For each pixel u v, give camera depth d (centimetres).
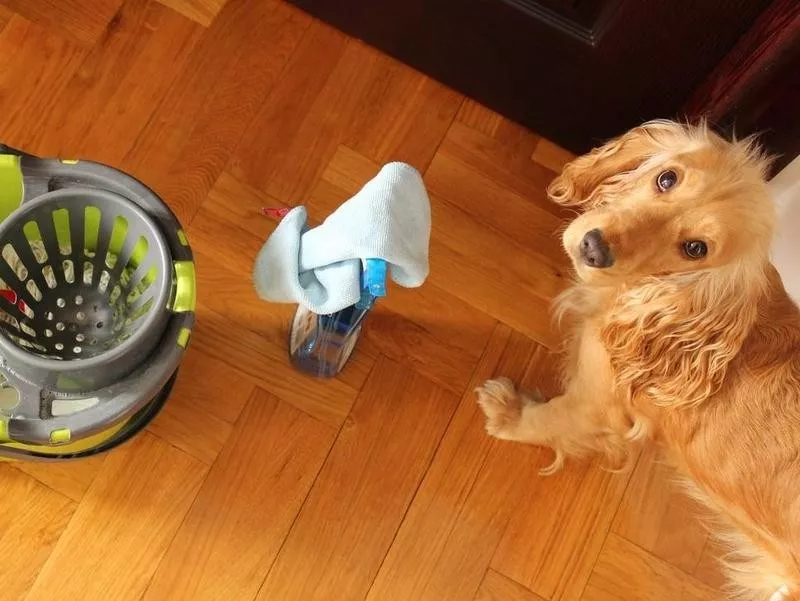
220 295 135
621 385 122
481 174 148
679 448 121
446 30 138
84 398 100
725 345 111
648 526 137
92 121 139
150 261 103
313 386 135
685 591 136
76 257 110
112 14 143
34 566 122
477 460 136
